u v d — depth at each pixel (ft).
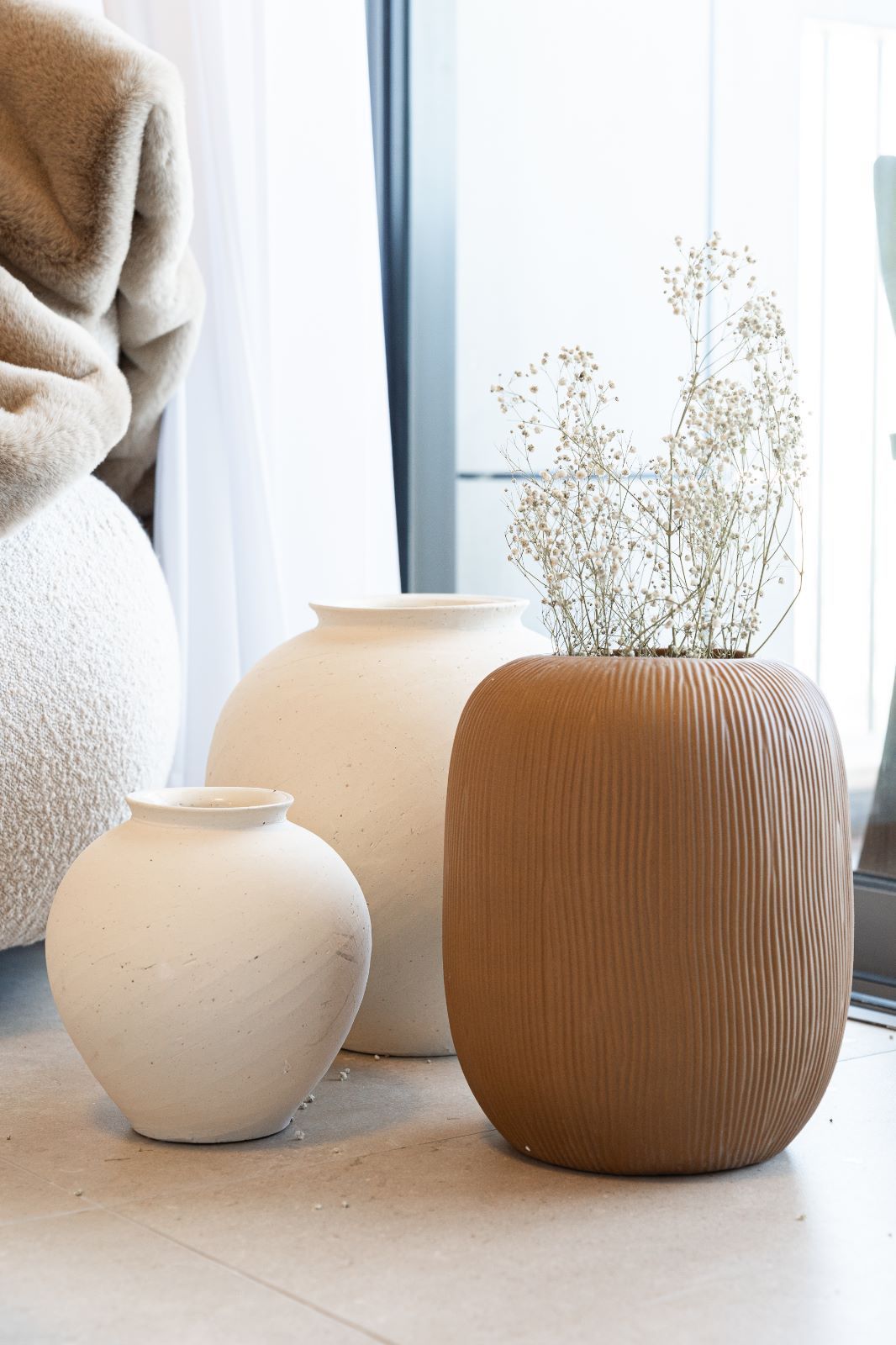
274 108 6.74
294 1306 2.83
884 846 5.85
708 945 3.29
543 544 4.00
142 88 5.06
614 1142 3.43
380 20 7.33
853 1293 2.91
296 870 3.64
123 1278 2.95
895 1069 4.41
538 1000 3.39
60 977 3.61
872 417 5.96
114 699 4.66
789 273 6.31
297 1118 3.91
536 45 7.11
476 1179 3.47
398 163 7.41
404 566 7.51
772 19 6.34
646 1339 2.72
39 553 4.54
